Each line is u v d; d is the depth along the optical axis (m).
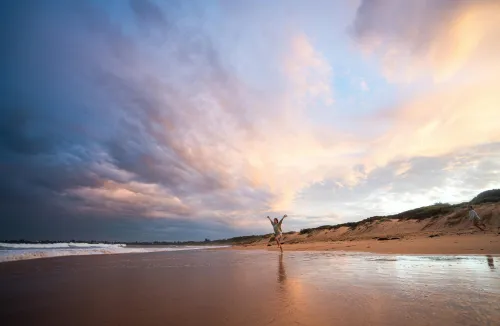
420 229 21.14
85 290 5.08
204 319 3.14
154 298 4.29
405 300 3.67
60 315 3.46
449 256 8.85
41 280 6.35
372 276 5.75
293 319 3.03
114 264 10.05
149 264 10.00
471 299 3.64
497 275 5.37
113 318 3.28
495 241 11.32
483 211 17.72
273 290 4.68
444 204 25.05
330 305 3.54
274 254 14.71
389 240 18.31
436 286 4.51
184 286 5.32
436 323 2.76
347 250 14.45
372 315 3.07
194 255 15.26
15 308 3.84
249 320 3.05
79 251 17.73
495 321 2.79
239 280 5.89
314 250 16.58
